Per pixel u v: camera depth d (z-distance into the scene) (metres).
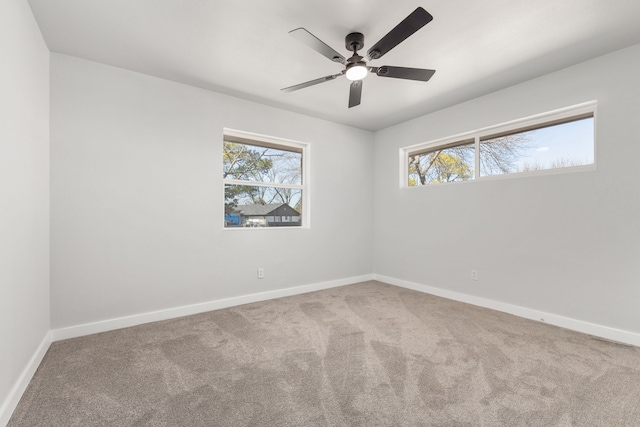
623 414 1.50
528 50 2.42
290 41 2.30
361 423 1.45
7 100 1.52
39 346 2.06
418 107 3.69
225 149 3.46
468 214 3.51
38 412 1.53
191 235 3.08
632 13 1.96
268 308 3.25
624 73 2.39
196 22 2.07
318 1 1.86
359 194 4.60
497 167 3.31
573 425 1.43
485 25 2.09
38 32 2.10
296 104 3.60
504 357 2.11
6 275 1.50
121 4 1.88
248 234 3.49
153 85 2.88
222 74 2.84
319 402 1.61
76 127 2.50
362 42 2.19
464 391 1.70
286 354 2.16
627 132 2.38
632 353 2.17
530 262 2.95
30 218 1.91
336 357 2.12
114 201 2.67
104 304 2.62
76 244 2.50
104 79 2.63
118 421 1.46
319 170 4.13
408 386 1.75
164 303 2.92
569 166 2.77
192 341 2.39
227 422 1.46
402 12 1.97
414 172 4.30
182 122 3.04
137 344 2.33
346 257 4.43
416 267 4.11
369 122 4.30
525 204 3.00
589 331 2.55
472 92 3.24
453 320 2.87
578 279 2.63
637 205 2.33
